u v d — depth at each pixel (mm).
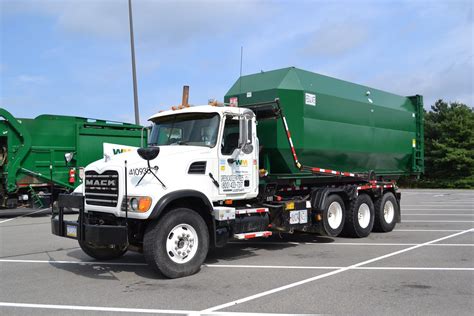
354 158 11414
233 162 7922
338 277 6797
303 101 9648
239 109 8086
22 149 15477
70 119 16781
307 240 10609
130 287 6328
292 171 9617
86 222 7242
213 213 7254
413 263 7820
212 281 6590
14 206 15531
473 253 8758
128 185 6672
